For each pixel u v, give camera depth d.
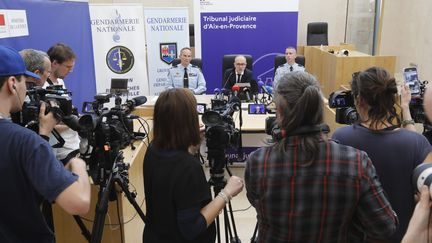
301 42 8.04
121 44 5.36
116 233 2.17
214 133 1.64
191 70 5.17
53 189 1.07
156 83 6.09
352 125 1.44
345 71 4.69
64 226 2.17
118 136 1.69
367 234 1.14
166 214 1.38
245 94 3.97
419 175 0.73
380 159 1.32
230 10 6.45
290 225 1.08
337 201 1.05
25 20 2.93
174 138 1.36
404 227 1.29
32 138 1.11
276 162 1.09
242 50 6.60
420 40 5.32
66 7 3.57
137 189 2.50
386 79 1.34
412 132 1.35
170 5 7.82
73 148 2.02
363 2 6.99
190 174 1.33
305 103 1.06
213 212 1.40
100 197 1.64
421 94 1.72
